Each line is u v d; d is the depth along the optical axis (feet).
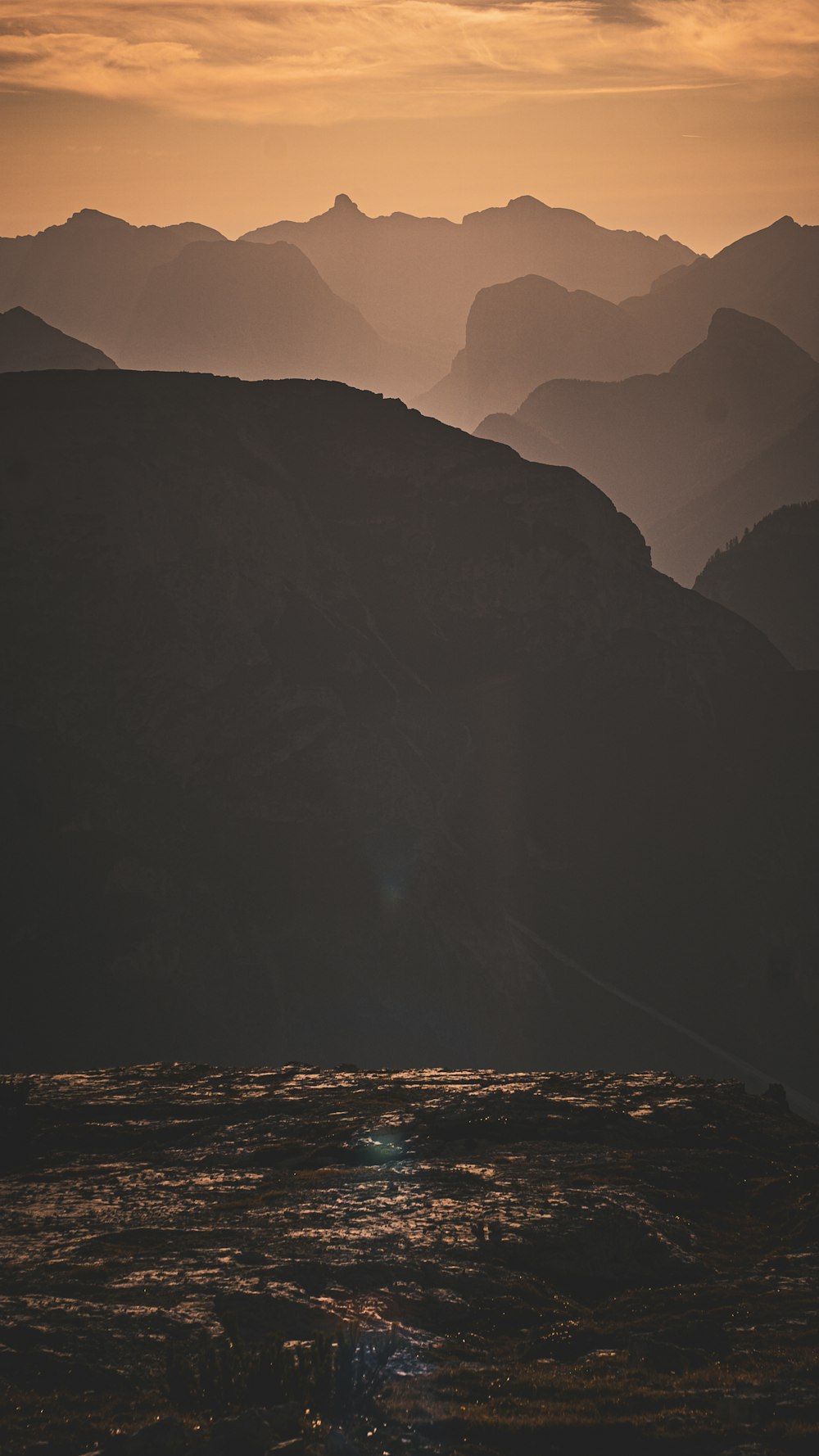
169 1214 205.98
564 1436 113.70
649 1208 211.20
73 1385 125.59
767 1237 210.59
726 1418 118.62
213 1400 116.78
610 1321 163.53
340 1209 205.98
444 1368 135.74
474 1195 214.69
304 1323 146.61
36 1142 282.15
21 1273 166.50
